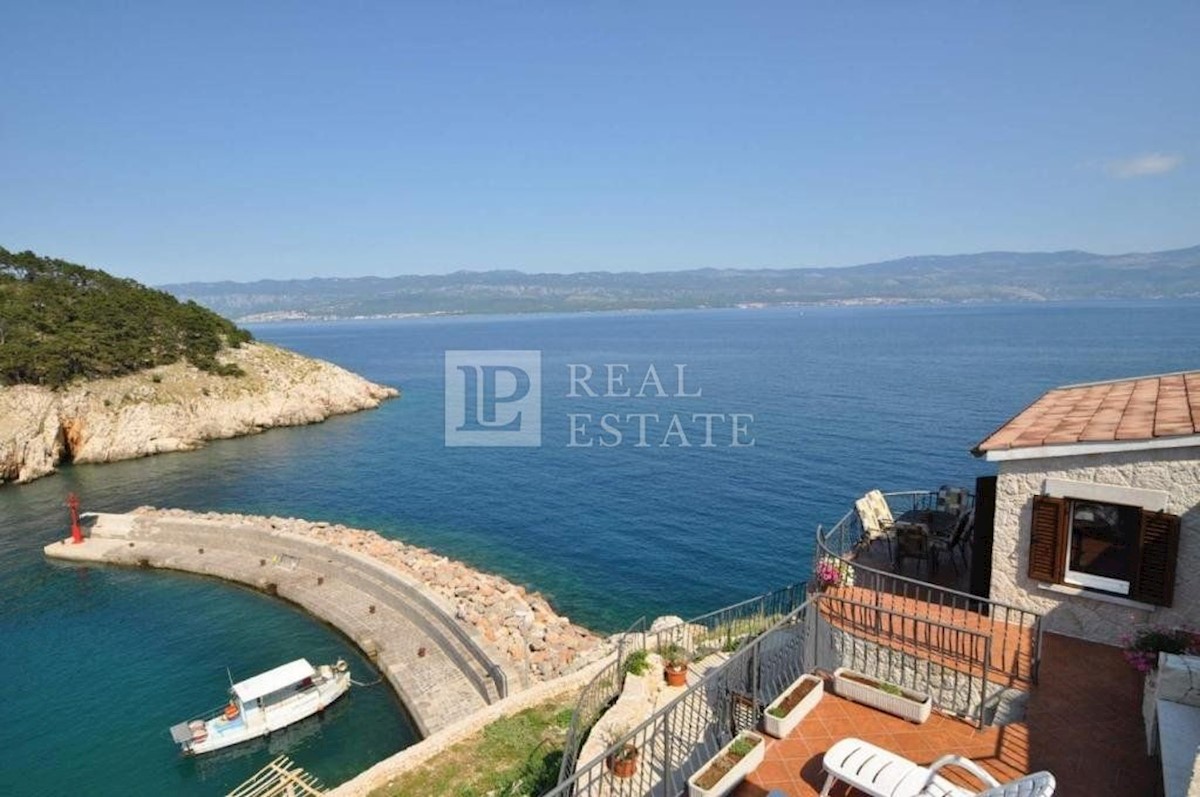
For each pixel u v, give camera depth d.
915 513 20.28
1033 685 11.68
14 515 57.91
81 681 31.89
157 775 25.77
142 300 100.00
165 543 48.19
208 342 98.88
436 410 107.19
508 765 19.19
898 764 8.82
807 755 10.45
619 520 51.16
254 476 69.75
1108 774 9.62
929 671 12.52
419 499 59.59
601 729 15.47
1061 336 186.38
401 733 27.66
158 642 35.19
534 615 35.06
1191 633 11.55
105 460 78.00
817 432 73.62
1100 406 16.14
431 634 33.91
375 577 39.66
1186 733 8.82
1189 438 11.96
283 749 26.86
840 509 50.00
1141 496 12.49
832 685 12.48
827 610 14.70
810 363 144.12
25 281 99.25
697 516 50.59
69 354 81.31
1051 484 13.56
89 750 27.19
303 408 99.00
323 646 34.41
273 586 40.59
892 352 161.38
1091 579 13.34
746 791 9.64
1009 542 14.23
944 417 78.50
